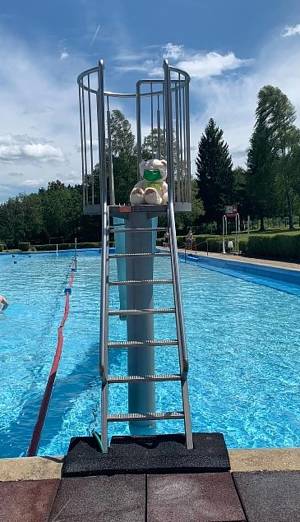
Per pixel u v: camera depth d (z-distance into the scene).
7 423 5.38
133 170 31.16
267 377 6.69
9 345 8.72
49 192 56.81
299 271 15.75
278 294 14.09
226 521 2.48
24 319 11.10
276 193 53.03
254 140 54.09
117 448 3.19
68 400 5.99
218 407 5.65
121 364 7.32
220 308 11.92
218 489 2.76
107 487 2.81
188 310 11.69
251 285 16.20
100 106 4.55
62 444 4.82
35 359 7.80
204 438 3.33
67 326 10.29
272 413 5.46
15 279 20.03
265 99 51.97
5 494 2.77
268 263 19.33
